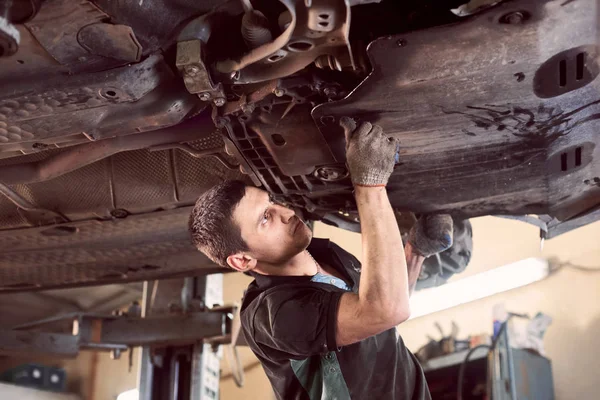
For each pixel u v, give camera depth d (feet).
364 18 5.49
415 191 6.59
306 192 6.75
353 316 5.82
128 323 12.38
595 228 13.30
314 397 6.40
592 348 12.58
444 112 5.61
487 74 5.22
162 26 5.41
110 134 6.21
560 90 5.32
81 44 5.27
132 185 8.13
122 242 8.99
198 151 7.07
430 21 5.46
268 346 6.40
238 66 5.43
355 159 5.72
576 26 4.85
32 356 12.45
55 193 8.22
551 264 13.69
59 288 10.21
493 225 14.83
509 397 11.48
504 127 5.75
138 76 5.54
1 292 10.33
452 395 12.48
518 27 4.86
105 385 24.64
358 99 5.51
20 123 5.93
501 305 14.02
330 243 7.06
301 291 6.30
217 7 5.41
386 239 5.77
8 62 5.38
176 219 8.52
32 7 4.95
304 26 5.09
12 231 8.70
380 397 6.39
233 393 20.11
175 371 12.16
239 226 6.63
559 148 5.99
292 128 6.07
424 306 15.03
